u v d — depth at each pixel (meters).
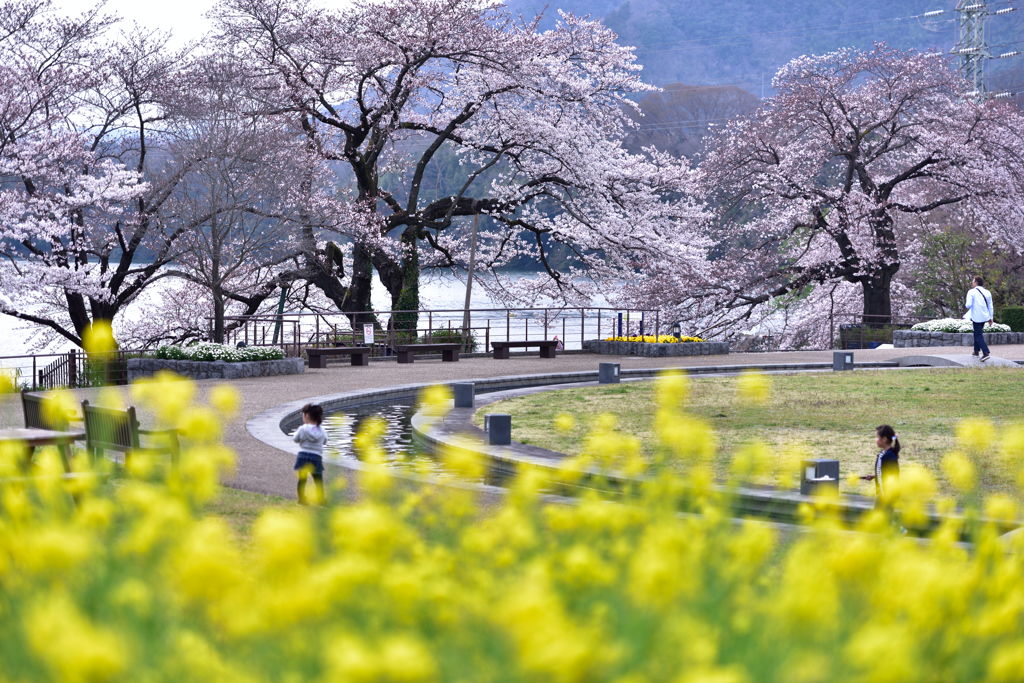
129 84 27.84
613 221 34.62
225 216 24.45
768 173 41.00
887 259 39.19
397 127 33.84
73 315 28.55
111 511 3.86
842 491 9.82
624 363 27.06
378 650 2.15
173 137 26.81
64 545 2.71
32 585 2.76
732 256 42.03
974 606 3.00
